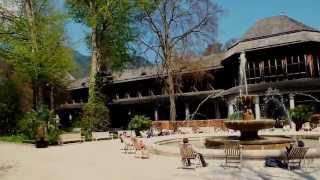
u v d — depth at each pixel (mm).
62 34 41844
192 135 29547
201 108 60531
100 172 16422
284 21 49781
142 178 14516
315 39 45875
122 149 25781
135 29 49062
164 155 20953
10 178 15922
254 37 50125
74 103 81500
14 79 49719
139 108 69375
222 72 57156
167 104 60594
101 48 47719
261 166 15883
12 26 32656
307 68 46000
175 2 50250
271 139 21828
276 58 48062
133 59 51594
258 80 49094
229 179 13547
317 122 36188
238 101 23969
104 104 46281
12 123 48531
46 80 44031
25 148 29203
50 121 32062
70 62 42938
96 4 44438
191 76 56844
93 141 34062
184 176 14461
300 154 15125
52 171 17297
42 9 41500
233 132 33062
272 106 48062
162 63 51094
